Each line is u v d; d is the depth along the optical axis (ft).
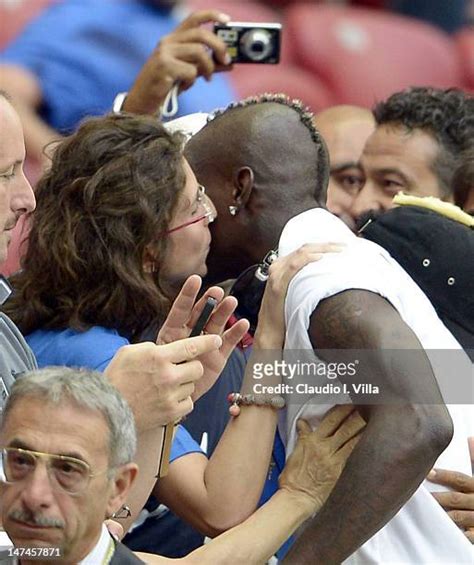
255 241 35.86
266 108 36.32
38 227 33.65
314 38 69.00
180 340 29.86
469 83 71.67
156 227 33.22
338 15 70.33
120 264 32.96
